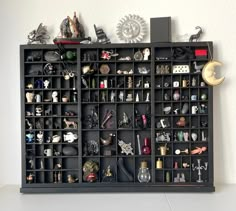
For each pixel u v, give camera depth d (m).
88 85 1.85
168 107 1.85
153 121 1.80
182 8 1.91
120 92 1.89
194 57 1.82
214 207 1.53
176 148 1.88
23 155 1.80
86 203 1.61
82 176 1.81
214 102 1.91
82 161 1.83
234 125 1.90
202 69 1.80
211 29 1.91
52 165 1.87
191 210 1.49
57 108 1.90
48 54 1.84
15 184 1.95
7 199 1.69
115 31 1.92
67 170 1.83
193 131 1.88
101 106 1.90
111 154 1.83
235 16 1.91
